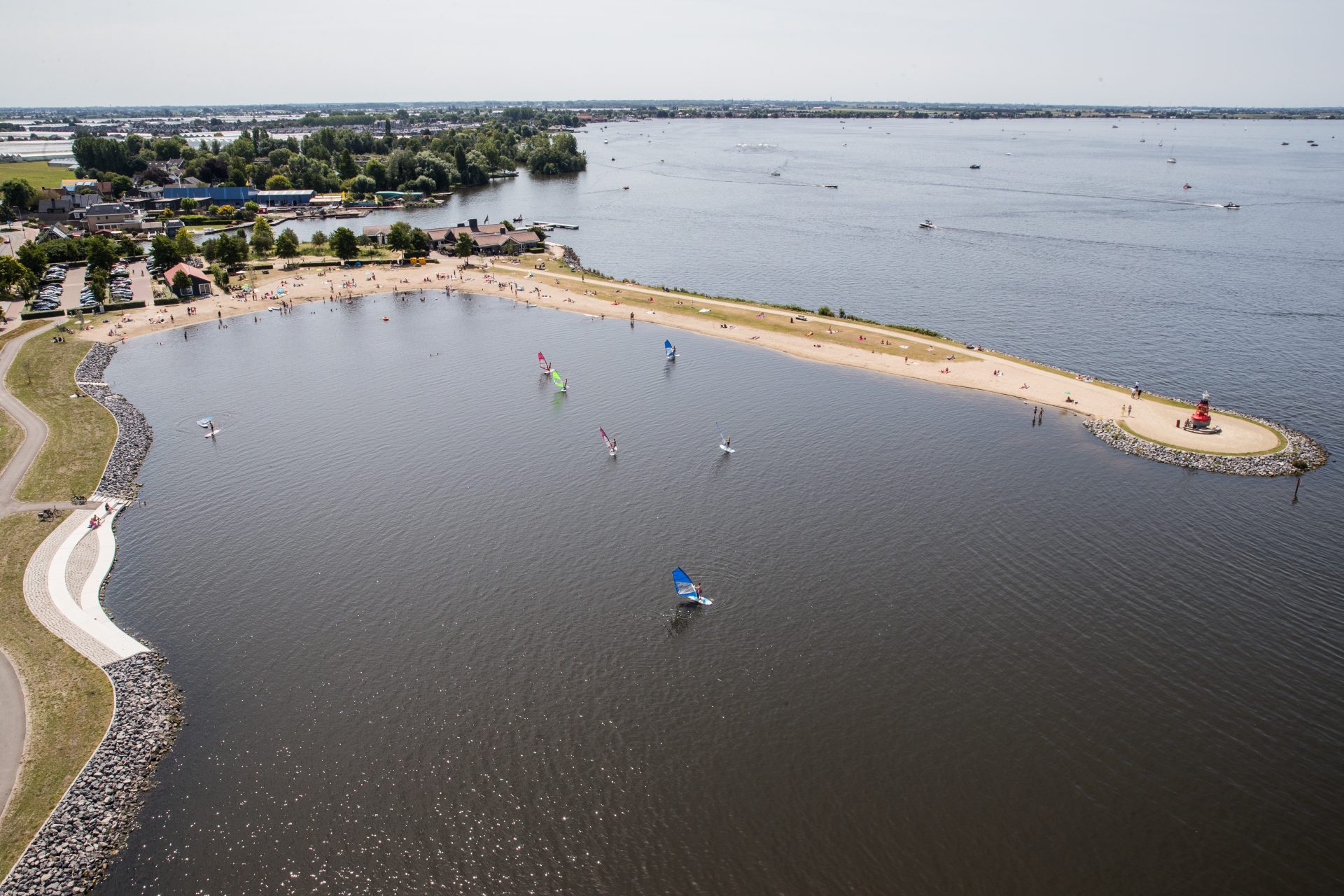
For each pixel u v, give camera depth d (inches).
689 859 2272.4
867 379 5826.8
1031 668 2960.1
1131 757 2581.2
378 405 5502.0
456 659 3031.5
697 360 6279.5
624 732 2696.9
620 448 4753.9
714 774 2534.5
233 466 4598.9
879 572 3521.2
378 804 2449.6
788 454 4633.4
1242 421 5007.4
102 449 4756.4
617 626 3198.8
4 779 2508.6
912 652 3041.3
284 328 7391.7
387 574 3555.6
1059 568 3535.9
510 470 4505.4
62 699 2824.8
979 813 2393.0
